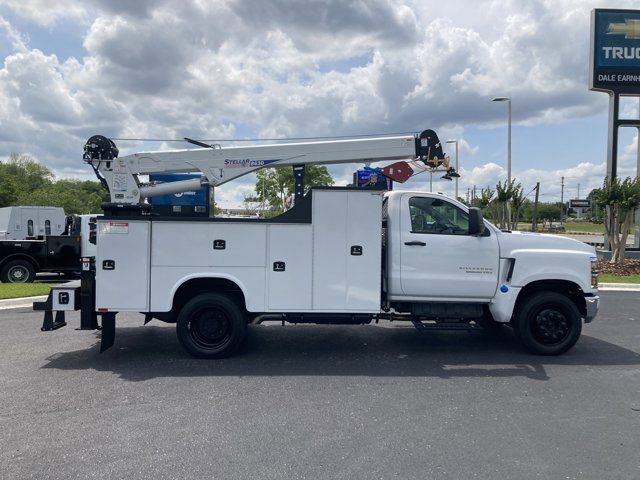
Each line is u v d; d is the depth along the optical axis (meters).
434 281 7.34
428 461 4.16
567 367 6.88
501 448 4.41
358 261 7.11
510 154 29.27
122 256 6.96
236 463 4.12
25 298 12.05
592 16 21.91
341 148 7.95
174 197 8.06
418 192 7.48
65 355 7.41
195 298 7.10
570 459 4.22
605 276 17.50
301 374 6.53
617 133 22.27
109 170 7.81
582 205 112.56
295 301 7.10
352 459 4.20
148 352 7.59
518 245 7.41
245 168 7.93
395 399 5.62
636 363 7.09
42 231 20.17
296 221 7.06
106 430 4.76
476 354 7.54
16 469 4.01
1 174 72.75
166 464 4.10
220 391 5.86
